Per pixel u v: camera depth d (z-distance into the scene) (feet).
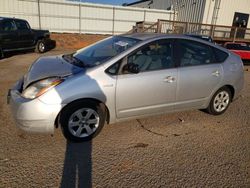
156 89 11.98
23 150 10.12
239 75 15.01
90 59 12.17
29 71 11.94
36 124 10.03
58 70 11.12
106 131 12.17
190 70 12.90
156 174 9.05
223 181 8.86
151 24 64.49
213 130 13.05
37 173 8.75
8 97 11.19
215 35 64.85
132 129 12.55
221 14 69.77
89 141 11.18
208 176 9.09
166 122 13.66
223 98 14.94
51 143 10.77
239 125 13.91
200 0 70.03
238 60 15.15
